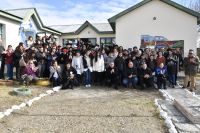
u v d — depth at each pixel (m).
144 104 9.31
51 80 12.41
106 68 12.91
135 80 12.53
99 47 13.84
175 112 8.38
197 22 17.39
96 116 7.79
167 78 13.02
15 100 9.31
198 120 7.35
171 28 16.73
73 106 8.91
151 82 12.51
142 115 7.93
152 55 12.85
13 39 16.77
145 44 17.06
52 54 13.29
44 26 21.50
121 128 6.79
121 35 17.42
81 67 12.94
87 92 11.47
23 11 18.59
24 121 7.23
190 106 8.98
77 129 6.69
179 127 6.91
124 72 12.65
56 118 7.55
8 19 16.16
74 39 26.94
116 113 8.11
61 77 12.40
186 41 16.56
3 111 7.86
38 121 7.27
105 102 9.55
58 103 9.32
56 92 11.34
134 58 12.79
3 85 11.68
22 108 8.48
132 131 6.57
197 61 12.64
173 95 11.03
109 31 25.88
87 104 9.21
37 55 13.11
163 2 16.72
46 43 14.78
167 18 16.77
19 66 12.47
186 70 12.70
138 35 17.17
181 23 16.58
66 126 6.90
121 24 17.41
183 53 16.59
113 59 12.94
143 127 6.86
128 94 11.20
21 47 12.82
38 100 9.73
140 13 17.11
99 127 6.84
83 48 13.59
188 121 7.44
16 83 12.12
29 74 12.32
